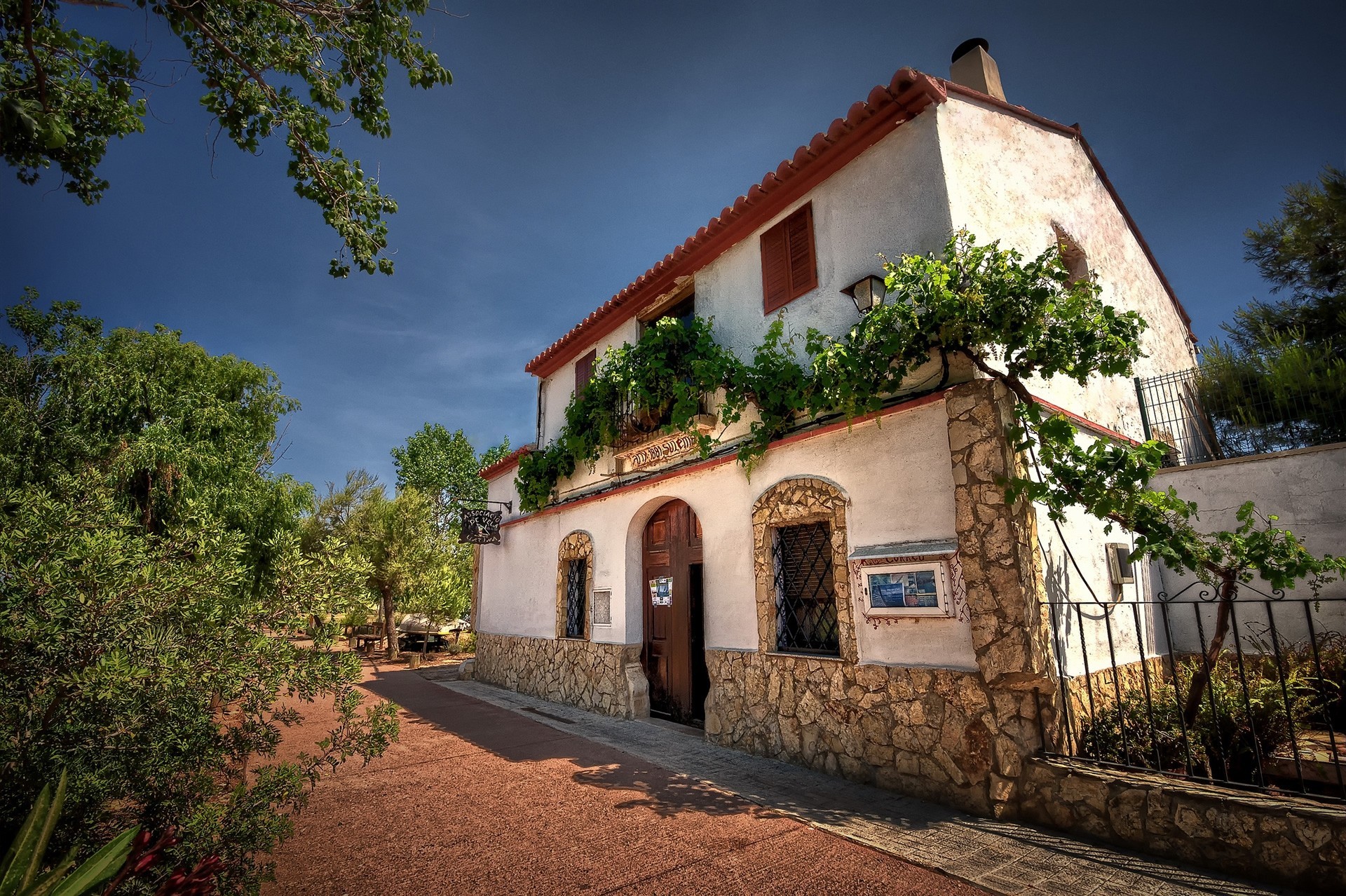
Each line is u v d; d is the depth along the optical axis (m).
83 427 7.26
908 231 6.21
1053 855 4.12
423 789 5.69
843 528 6.19
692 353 8.05
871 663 5.77
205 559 3.38
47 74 4.93
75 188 5.55
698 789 5.58
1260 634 6.93
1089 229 8.19
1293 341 9.94
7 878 2.12
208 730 3.21
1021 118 7.43
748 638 7.05
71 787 2.70
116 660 2.66
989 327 5.07
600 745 7.30
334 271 5.84
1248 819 3.76
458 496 31.61
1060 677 4.95
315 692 3.53
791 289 7.44
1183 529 4.75
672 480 8.49
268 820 3.23
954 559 5.29
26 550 2.90
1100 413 7.27
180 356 9.43
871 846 4.31
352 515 19.11
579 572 10.85
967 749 5.02
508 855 4.27
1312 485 6.65
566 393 12.16
